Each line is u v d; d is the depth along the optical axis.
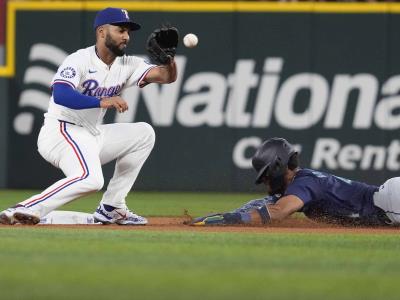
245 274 17.86
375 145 52.34
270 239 24.55
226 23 52.59
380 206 28.34
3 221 28.48
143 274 17.72
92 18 52.59
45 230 26.72
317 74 52.44
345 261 20.14
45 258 19.98
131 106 52.72
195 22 52.56
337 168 52.53
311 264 19.53
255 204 29.08
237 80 52.62
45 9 52.94
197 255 20.80
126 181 30.78
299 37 52.41
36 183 53.91
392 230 28.17
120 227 29.06
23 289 15.92
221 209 42.69
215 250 21.78
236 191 53.03
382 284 16.84
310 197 27.80
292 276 17.67
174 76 30.78
